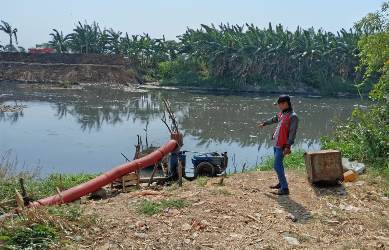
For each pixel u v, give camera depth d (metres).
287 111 8.02
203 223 6.61
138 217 6.71
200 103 47.22
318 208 7.61
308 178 9.01
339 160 8.66
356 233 6.71
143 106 43.25
